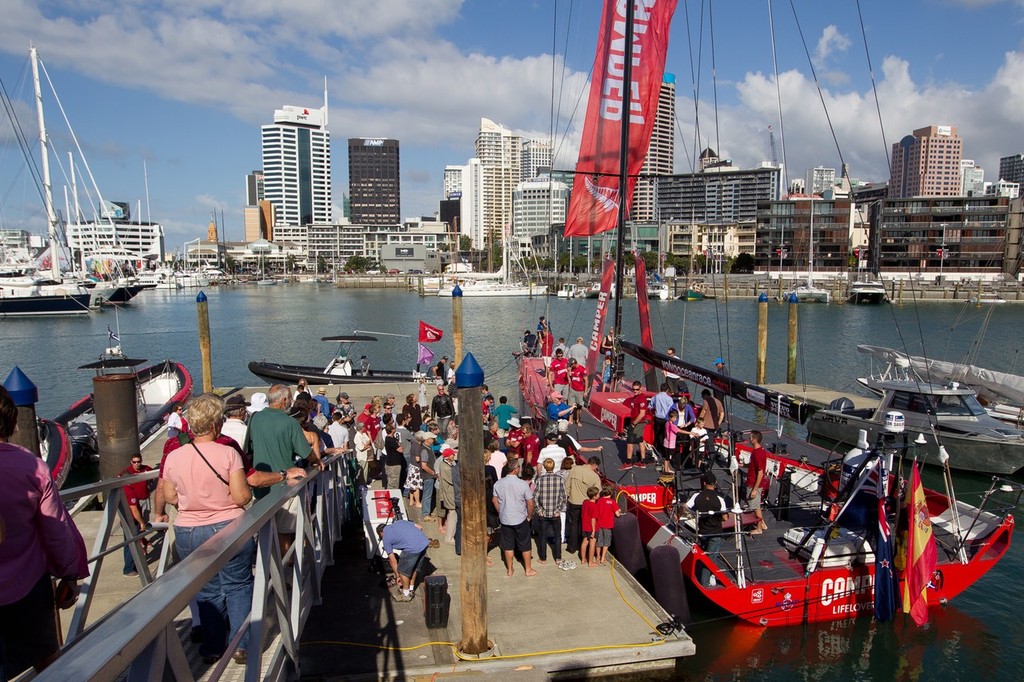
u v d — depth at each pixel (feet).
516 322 232.12
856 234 343.67
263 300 378.94
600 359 73.00
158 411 75.61
